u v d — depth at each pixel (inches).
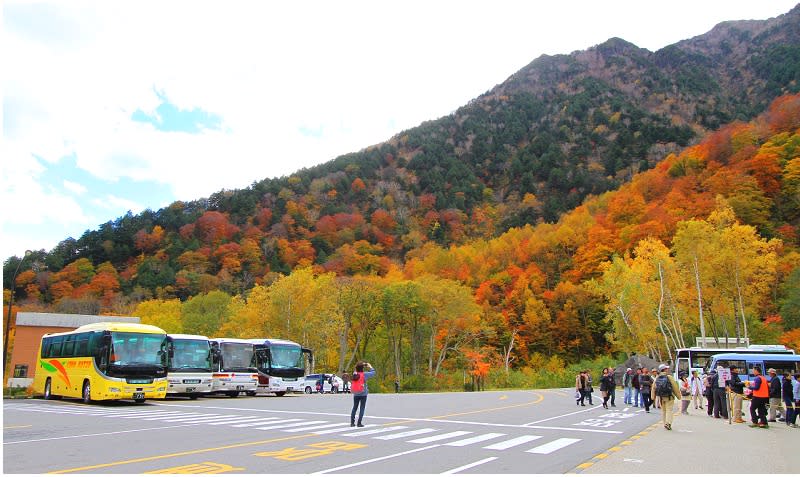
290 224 5364.2
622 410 972.6
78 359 975.0
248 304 2456.9
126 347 908.0
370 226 5812.0
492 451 449.1
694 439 575.8
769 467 403.5
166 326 2987.2
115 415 741.9
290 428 589.6
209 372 1092.5
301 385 1306.6
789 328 2143.2
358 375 613.3
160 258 4480.8
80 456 401.7
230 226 5029.5
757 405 736.3
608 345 3275.1
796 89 7824.8
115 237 4766.2
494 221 6840.6
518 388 2406.5
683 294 2055.9
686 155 4042.8
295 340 2230.6
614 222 3772.1
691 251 1893.5
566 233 4229.8
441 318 2551.7
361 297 2522.1
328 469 358.0
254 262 4510.3
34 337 1913.1
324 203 6441.9
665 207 3218.5
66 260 4458.7
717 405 866.8
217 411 813.2
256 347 1300.4
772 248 1892.2
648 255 2167.8
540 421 727.7
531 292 3496.6
